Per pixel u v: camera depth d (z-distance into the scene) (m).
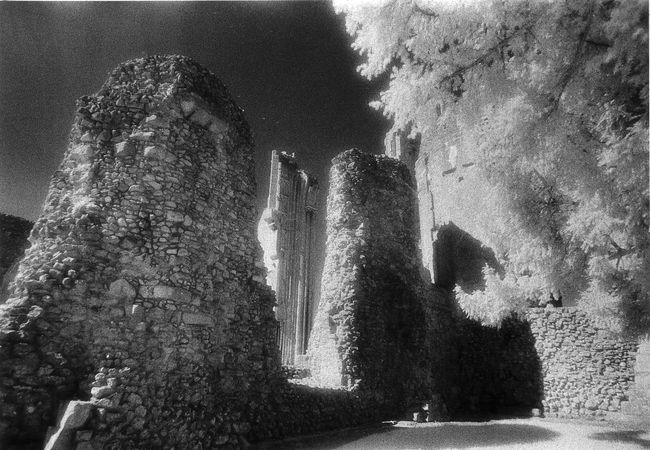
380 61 3.72
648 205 3.56
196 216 6.69
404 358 10.91
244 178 7.91
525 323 13.45
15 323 4.91
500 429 9.07
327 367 10.16
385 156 13.29
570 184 4.04
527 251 5.20
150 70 7.10
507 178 4.40
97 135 6.37
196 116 7.10
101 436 4.66
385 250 11.82
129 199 6.11
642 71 2.81
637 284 5.03
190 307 6.18
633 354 11.35
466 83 3.57
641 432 8.88
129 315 5.59
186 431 5.50
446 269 17.09
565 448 6.89
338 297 10.62
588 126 3.57
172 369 5.68
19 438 4.55
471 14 3.27
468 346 14.37
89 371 5.16
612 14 2.53
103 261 5.69
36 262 5.61
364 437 7.59
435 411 10.77
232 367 6.78
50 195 6.24
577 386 11.95
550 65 3.19
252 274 7.66
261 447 6.41
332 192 12.30
